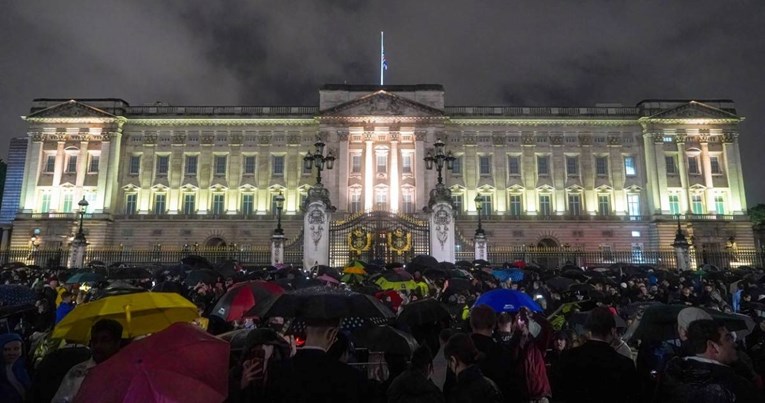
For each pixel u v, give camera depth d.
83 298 15.99
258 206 71.88
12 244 68.75
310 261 33.66
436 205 34.94
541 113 74.19
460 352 5.74
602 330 6.30
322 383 4.89
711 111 71.88
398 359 7.47
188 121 73.31
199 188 72.19
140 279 22.27
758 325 10.27
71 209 69.94
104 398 4.09
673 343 8.65
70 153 71.69
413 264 24.14
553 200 71.69
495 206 71.56
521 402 6.94
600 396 5.88
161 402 4.09
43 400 6.37
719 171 71.88
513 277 23.05
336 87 73.56
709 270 35.44
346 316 5.96
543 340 8.06
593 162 72.69
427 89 73.50
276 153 73.25
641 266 41.53
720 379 4.70
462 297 17.72
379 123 71.62
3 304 11.45
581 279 22.97
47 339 8.80
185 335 4.80
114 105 73.69
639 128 73.19
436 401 5.45
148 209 71.50
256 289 10.62
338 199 69.56
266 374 5.39
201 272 19.06
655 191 70.25
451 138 73.38
